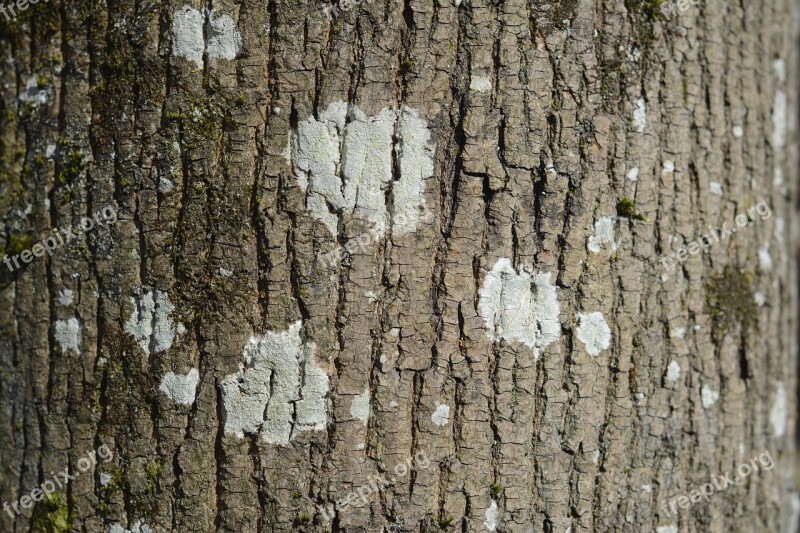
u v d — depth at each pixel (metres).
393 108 0.98
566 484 1.01
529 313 1.00
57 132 1.00
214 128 0.98
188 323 0.99
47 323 1.01
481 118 0.99
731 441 1.05
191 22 0.98
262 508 0.99
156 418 0.99
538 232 1.00
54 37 1.00
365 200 0.98
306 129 0.98
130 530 0.99
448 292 0.99
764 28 1.08
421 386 0.99
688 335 1.03
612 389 1.01
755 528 1.07
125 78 0.99
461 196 0.99
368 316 0.99
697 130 1.03
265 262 0.98
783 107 1.10
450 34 0.99
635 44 1.01
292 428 0.98
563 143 1.00
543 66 1.00
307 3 0.98
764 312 1.08
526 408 1.00
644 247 1.02
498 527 1.00
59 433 1.00
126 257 0.99
